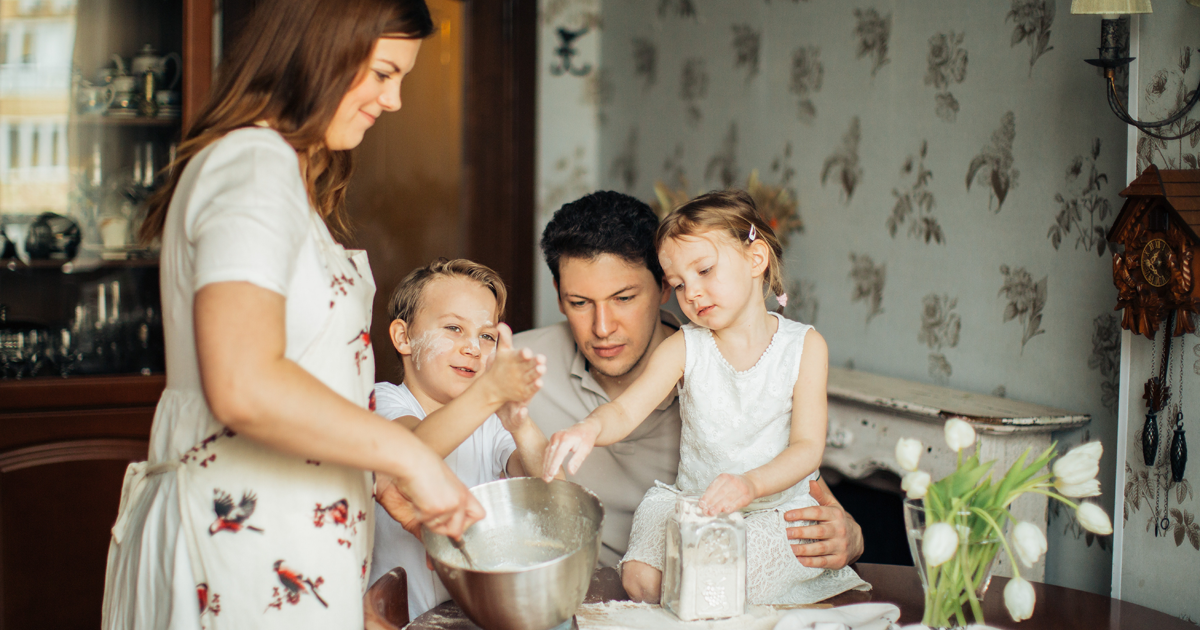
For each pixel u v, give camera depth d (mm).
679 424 1454
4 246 1994
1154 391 1231
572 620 918
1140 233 1219
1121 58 1251
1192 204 1150
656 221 1377
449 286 1282
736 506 994
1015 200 1617
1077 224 1491
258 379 671
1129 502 1292
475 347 1270
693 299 1141
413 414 1259
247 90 826
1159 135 1236
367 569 945
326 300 812
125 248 2090
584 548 780
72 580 2027
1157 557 1249
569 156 3145
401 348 1315
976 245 1708
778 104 2309
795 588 1081
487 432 1324
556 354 1562
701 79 2637
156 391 2072
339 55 807
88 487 2027
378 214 2643
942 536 794
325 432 693
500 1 2889
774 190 2262
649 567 1073
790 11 2256
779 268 1237
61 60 2031
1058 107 1527
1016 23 1614
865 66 2000
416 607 1255
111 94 2064
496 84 2906
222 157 769
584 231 1294
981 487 877
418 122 2734
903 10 1885
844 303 2082
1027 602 788
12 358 1982
